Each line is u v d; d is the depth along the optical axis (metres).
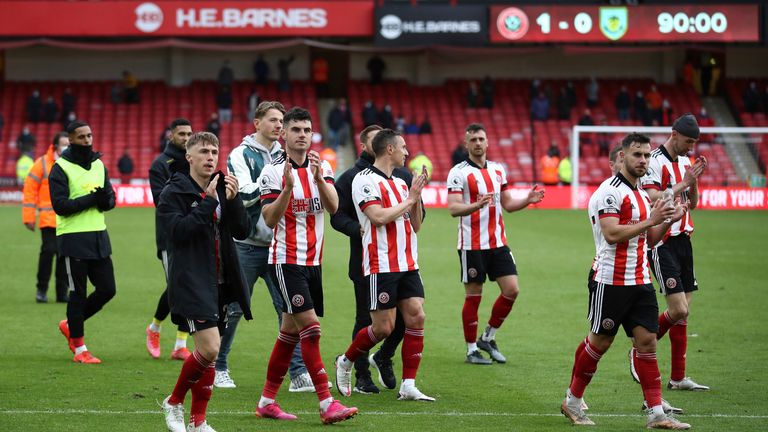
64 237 16.22
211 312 11.59
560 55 72.06
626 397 14.24
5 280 26.53
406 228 13.71
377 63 68.75
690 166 15.05
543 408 13.54
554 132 64.19
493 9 62.38
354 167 14.65
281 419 12.77
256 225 14.45
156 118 63.94
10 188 56.09
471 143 16.88
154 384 14.70
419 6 62.34
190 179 11.80
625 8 62.50
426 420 12.73
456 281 27.25
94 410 12.97
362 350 14.01
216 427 12.29
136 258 31.36
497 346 17.95
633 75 72.19
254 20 62.53
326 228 42.22
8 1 61.56
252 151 14.62
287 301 12.70
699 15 62.41
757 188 54.66
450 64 71.38
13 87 66.19
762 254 33.03
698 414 13.14
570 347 18.28
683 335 14.72
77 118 62.84
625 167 12.62
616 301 12.46
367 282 13.64
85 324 20.23
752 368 16.33
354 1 62.69
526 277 27.84
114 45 61.34
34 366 15.95
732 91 69.31
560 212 51.25
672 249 14.91
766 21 62.56
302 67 71.62
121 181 56.66
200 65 70.88
